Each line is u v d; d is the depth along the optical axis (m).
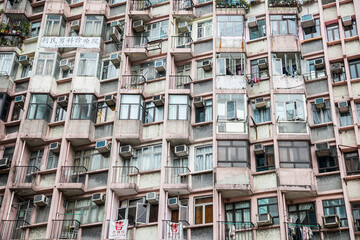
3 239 24.50
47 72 28.77
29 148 27.33
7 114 28.42
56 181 25.20
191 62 27.84
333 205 22.41
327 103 24.95
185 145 25.06
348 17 26.30
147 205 24.33
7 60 29.69
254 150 24.12
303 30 27.33
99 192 25.02
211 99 26.25
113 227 23.41
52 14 30.61
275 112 24.77
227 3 28.48
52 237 24.00
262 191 23.12
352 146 23.30
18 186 25.44
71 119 26.89
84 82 28.02
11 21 31.27
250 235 22.16
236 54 26.94
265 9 27.95
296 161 23.44
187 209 23.78
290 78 25.53
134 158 25.89
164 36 29.23
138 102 26.73
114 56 28.41
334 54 25.95
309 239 21.41
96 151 26.58
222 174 23.59
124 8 30.66
